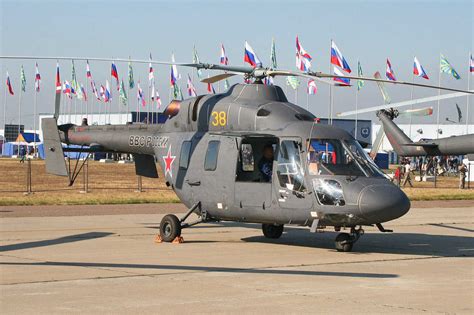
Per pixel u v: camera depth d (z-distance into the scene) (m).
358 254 26.64
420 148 45.22
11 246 27.48
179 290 18.62
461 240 31.91
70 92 158.50
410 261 24.91
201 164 29.83
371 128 129.75
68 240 29.56
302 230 35.06
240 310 16.33
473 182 102.44
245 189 28.14
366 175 26.50
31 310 16.08
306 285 19.56
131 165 142.88
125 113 177.50
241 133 28.45
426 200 61.44
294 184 26.78
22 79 176.75
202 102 30.86
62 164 33.84
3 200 49.84
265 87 29.75
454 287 19.64
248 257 25.22
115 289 18.66
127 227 34.72
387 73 101.94
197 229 34.97
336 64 92.81
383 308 16.73
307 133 27.08
